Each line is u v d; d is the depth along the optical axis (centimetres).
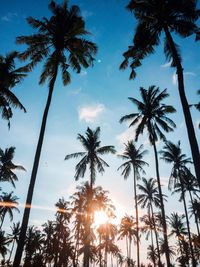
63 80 1898
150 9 1611
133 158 3369
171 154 3306
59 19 1733
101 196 3281
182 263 3738
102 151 2991
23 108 2208
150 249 4522
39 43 1755
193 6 1527
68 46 1808
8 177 3681
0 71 2233
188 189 3750
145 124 2645
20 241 1143
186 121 1255
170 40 1529
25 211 1220
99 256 5241
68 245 4369
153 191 3938
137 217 3102
